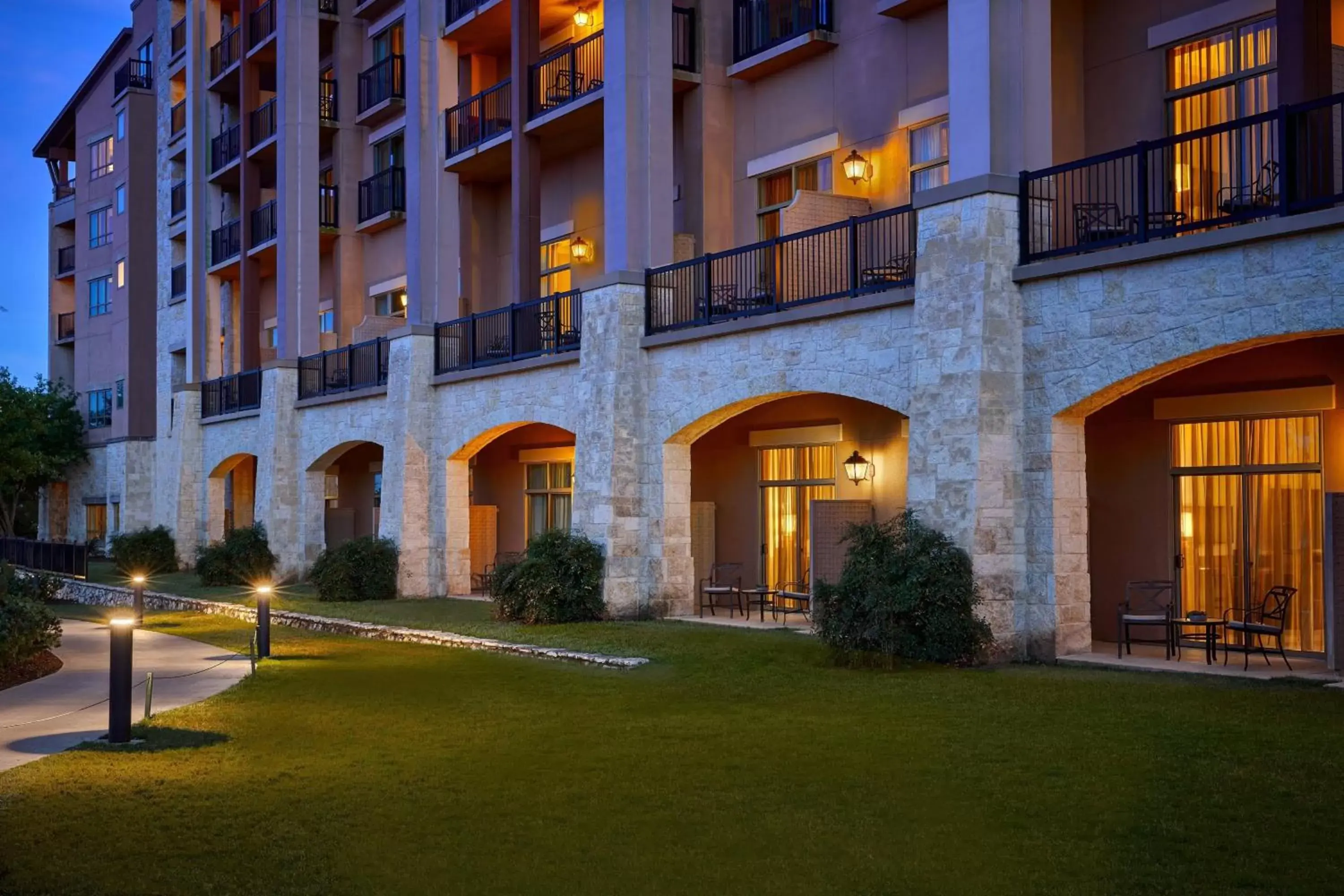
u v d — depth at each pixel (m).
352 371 27.09
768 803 7.55
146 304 46.12
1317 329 10.52
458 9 25.20
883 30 18.05
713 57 20.62
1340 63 12.35
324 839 7.05
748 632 16.39
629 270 18.72
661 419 18.39
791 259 16.91
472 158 24.33
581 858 6.61
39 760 9.24
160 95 42.31
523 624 18.06
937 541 12.91
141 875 6.43
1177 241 11.50
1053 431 12.79
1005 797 7.45
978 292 12.88
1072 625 12.92
